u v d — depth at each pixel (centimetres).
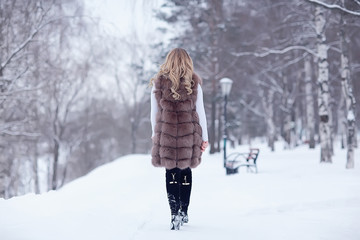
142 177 1020
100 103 3588
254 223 369
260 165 1366
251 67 2497
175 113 328
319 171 1025
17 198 448
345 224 363
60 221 322
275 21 2100
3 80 1294
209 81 2370
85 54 1911
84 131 3148
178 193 334
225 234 312
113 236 288
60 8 1283
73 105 2708
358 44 2112
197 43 2280
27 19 1238
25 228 291
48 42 1332
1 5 1200
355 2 924
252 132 4572
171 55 337
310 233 322
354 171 979
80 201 488
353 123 1084
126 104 3731
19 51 1259
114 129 3894
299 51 2325
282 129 3472
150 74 2608
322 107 1324
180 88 329
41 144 2817
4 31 1218
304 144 3356
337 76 2306
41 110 2369
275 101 3111
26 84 1403
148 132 4238
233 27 2211
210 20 2294
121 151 4338
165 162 322
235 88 2488
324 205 514
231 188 708
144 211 440
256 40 2228
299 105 3481
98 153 3822
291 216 414
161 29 2330
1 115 1539
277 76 2712
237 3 2200
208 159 1961
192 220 389
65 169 2941
